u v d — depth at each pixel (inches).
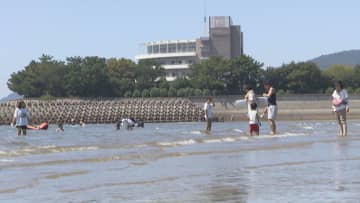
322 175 1133.1
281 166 1282.0
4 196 934.4
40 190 989.8
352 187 986.1
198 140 2074.3
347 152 1573.6
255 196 917.8
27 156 1533.0
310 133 2536.9
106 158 1469.0
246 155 1531.7
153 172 1208.8
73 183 1064.8
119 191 980.6
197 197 917.8
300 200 877.8
